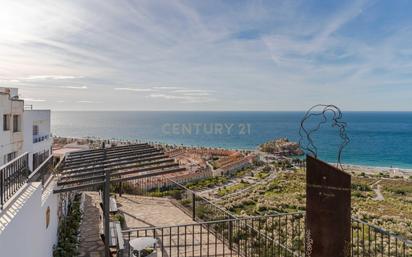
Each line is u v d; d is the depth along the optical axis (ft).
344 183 6.93
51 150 63.62
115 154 27.71
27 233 14.92
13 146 41.16
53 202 23.22
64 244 23.81
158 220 25.86
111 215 25.44
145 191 36.86
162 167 22.35
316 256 7.15
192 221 25.62
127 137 354.54
